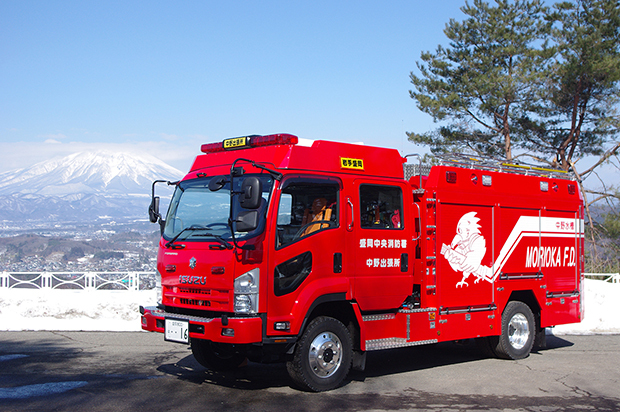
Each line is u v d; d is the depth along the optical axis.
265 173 7.03
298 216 7.07
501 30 28.05
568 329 13.48
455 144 29.14
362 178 7.80
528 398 7.05
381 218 8.02
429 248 8.58
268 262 6.68
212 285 6.78
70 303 14.05
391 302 8.00
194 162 8.16
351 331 7.71
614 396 7.23
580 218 11.18
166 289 7.44
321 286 7.12
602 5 27.25
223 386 7.35
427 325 8.39
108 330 11.89
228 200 7.09
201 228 7.20
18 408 6.13
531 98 28.16
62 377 7.59
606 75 25.97
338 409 6.34
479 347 9.93
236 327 6.43
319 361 7.12
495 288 9.45
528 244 10.07
